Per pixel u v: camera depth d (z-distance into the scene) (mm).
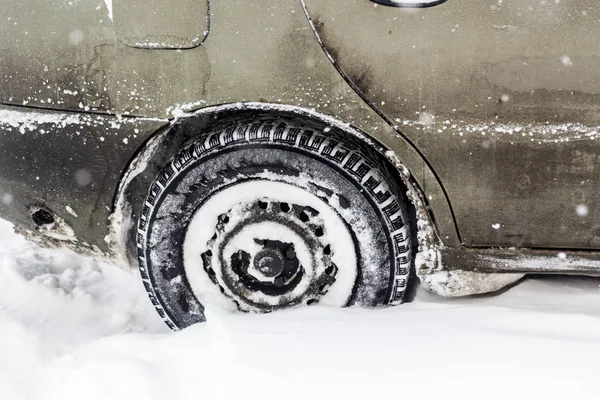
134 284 2922
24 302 2711
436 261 2088
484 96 1826
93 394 1861
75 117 2096
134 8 1916
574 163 1841
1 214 2432
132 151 2090
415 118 1888
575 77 1762
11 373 2123
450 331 1894
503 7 1761
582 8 1731
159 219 2188
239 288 2258
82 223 2287
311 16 1855
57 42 2027
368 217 2092
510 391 1586
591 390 1550
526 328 1884
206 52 1928
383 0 1807
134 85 2002
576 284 2266
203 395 1771
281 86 1922
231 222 2189
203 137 2105
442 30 1797
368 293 2188
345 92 1897
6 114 2184
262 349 1876
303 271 2217
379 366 1741
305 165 2062
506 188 1918
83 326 2541
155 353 2025
